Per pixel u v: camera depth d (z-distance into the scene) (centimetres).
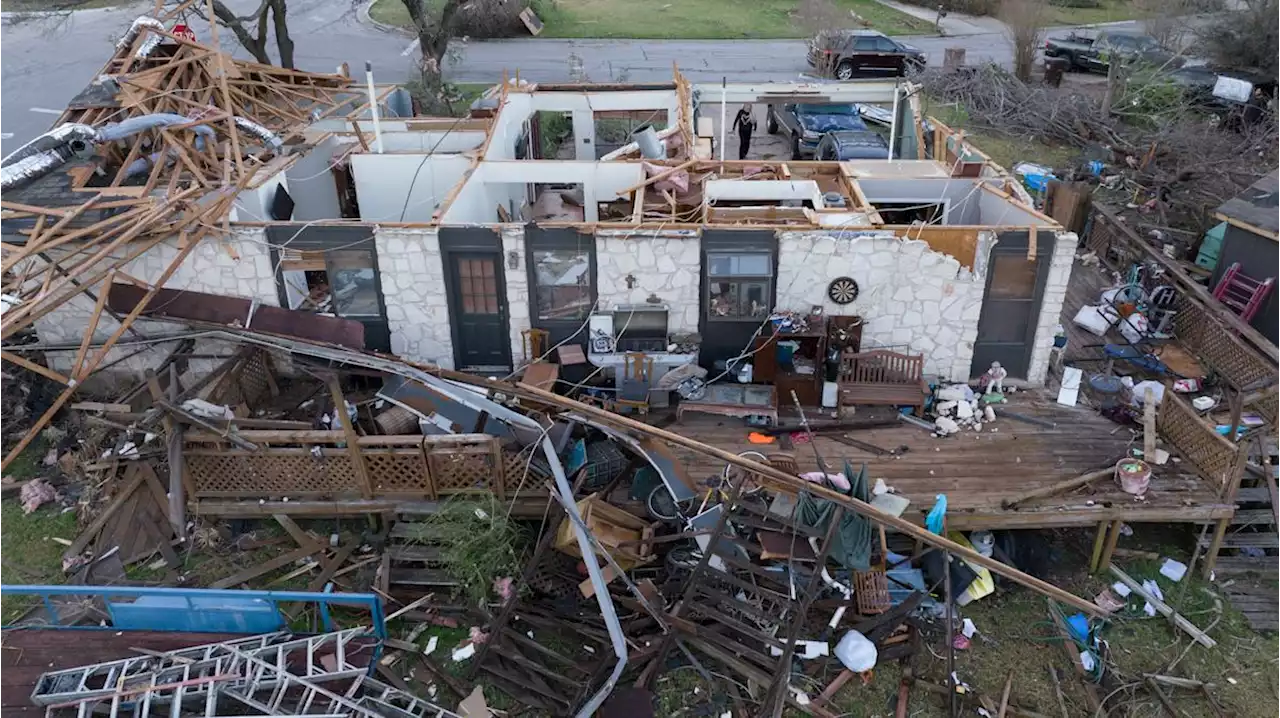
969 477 1193
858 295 1316
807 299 1326
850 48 3309
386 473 1152
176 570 1136
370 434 1251
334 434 1117
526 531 1178
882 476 1197
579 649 1056
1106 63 3447
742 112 2545
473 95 3034
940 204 1523
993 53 3816
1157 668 1061
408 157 1583
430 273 1320
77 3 3444
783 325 1309
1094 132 2806
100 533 1163
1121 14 4525
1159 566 1188
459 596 1116
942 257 1270
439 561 1118
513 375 1382
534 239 1284
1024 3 3378
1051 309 1314
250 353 1270
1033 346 1352
